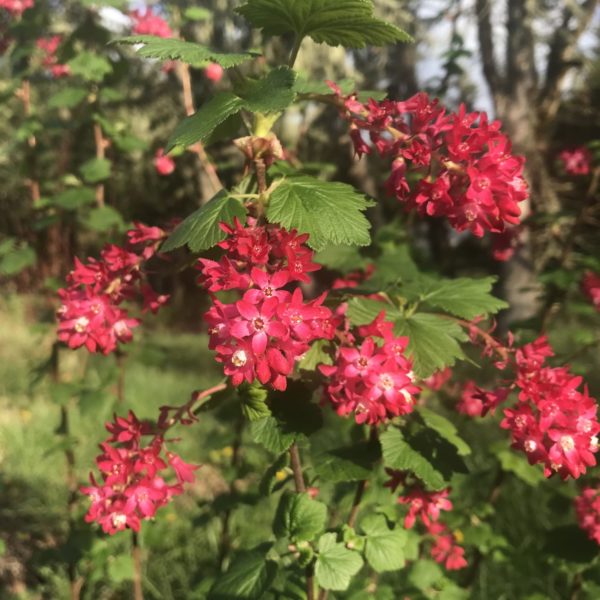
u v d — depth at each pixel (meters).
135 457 0.26
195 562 0.57
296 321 0.20
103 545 0.44
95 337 0.27
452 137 0.23
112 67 0.55
